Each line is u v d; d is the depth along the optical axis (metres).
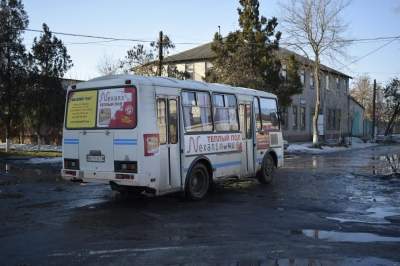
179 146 11.45
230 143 13.37
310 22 37.66
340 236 8.28
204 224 9.17
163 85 11.11
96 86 11.20
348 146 42.22
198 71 43.19
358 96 88.38
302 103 50.22
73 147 11.48
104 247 7.46
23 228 8.77
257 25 31.28
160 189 10.86
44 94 29.36
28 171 18.88
